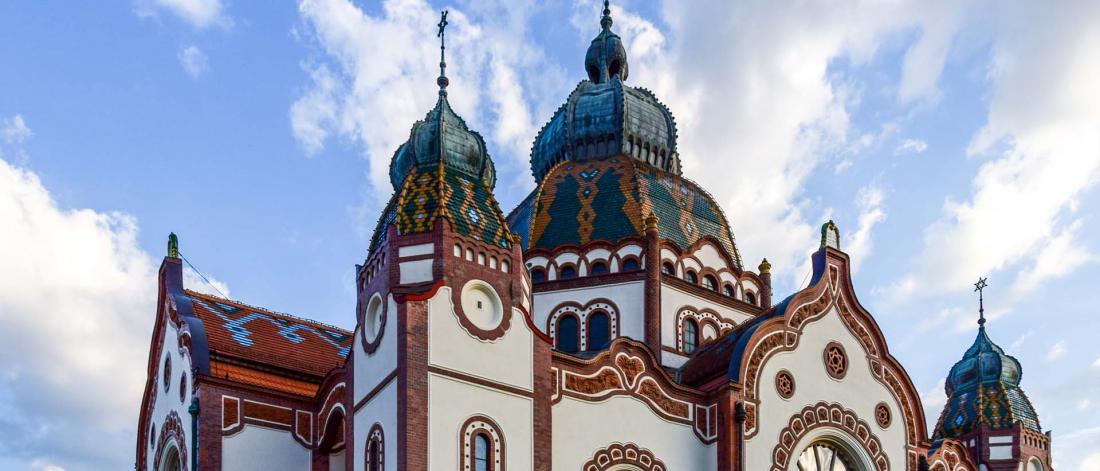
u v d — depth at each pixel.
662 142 53.16
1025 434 54.84
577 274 47.78
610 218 48.78
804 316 42.50
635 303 46.56
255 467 38.00
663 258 47.69
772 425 40.06
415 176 37.06
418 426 32.03
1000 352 58.00
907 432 44.31
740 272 50.53
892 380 44.53
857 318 44.41
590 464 36.12
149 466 43.81
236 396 38.34
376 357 34.34
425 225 35.06
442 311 33.66
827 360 42.66
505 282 35.53
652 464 37.62
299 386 40.72
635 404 37.91
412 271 34.47
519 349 35.09
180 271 44.41
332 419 38.84
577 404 36.41
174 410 40.75
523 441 34.25
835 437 42.06
